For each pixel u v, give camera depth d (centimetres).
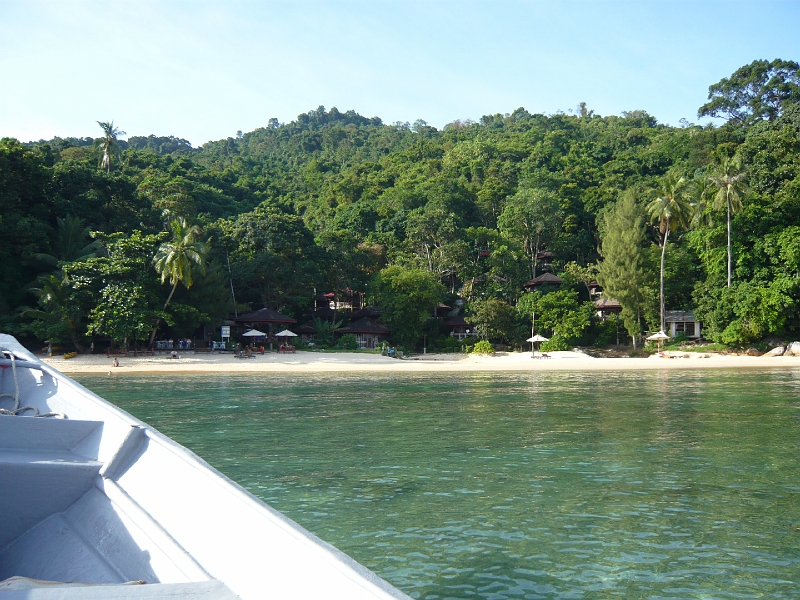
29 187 5025
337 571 207
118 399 2391
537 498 965
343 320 6506
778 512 885
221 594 212
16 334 4444
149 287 4550
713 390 2739
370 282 6525
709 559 716
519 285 7006
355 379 3497
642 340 6228
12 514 362
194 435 1570
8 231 4600
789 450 1339
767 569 686
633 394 2594
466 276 7012
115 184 5631
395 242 7706
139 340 4850
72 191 5422
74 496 375
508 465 1204
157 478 341
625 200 6469
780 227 5488
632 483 1058
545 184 8962
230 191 10850
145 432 395
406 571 684
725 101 10738
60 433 427
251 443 1454
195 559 262
